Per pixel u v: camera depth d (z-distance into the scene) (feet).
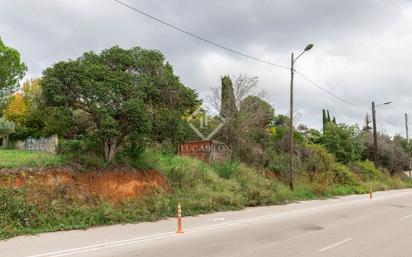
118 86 55.67
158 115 60.29
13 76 126.93
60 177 52.65
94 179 56.34
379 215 65.98
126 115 55.67
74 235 42.68
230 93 108.47
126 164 62.85
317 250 36.65
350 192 128.36
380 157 207.00
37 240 39.42
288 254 34.76
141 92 57.47
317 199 102.37
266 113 117.91
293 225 53.36
